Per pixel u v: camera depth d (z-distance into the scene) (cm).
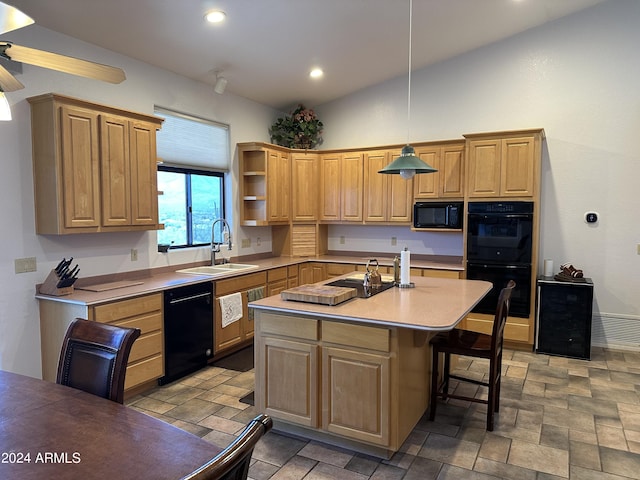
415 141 550
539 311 449
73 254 348
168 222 452
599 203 466
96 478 109
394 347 242
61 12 309
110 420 142
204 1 325
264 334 281
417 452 263
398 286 345
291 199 575
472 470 244
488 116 509
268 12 357
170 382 370
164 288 355
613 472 241
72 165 314
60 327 313
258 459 256
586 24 458
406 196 528
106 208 338
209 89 487
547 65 478
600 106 459
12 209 307
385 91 565
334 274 548
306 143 592
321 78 522
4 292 304
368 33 425
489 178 458
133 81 396
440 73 530
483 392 351
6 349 306
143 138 368
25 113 312
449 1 384
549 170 484
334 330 258
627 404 329
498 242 457
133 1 309
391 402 246
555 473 241
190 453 122
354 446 265
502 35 484
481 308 467
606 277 468
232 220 524
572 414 312
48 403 154
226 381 374
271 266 491
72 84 344
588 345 433
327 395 264
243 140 542
